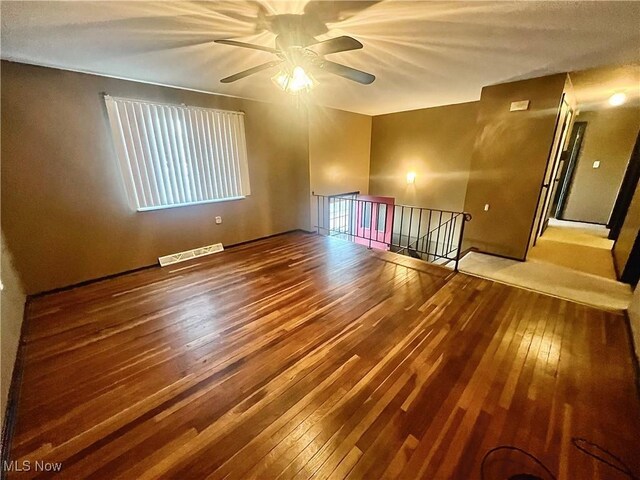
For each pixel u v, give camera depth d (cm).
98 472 125
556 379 173
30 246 270
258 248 427
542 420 146
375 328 226
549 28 188
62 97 268
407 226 578
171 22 172
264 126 437
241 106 403
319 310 253
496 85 344
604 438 137
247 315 247
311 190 489
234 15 165
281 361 192
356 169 573
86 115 283
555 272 328
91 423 148
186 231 380
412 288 292
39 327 230
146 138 321
